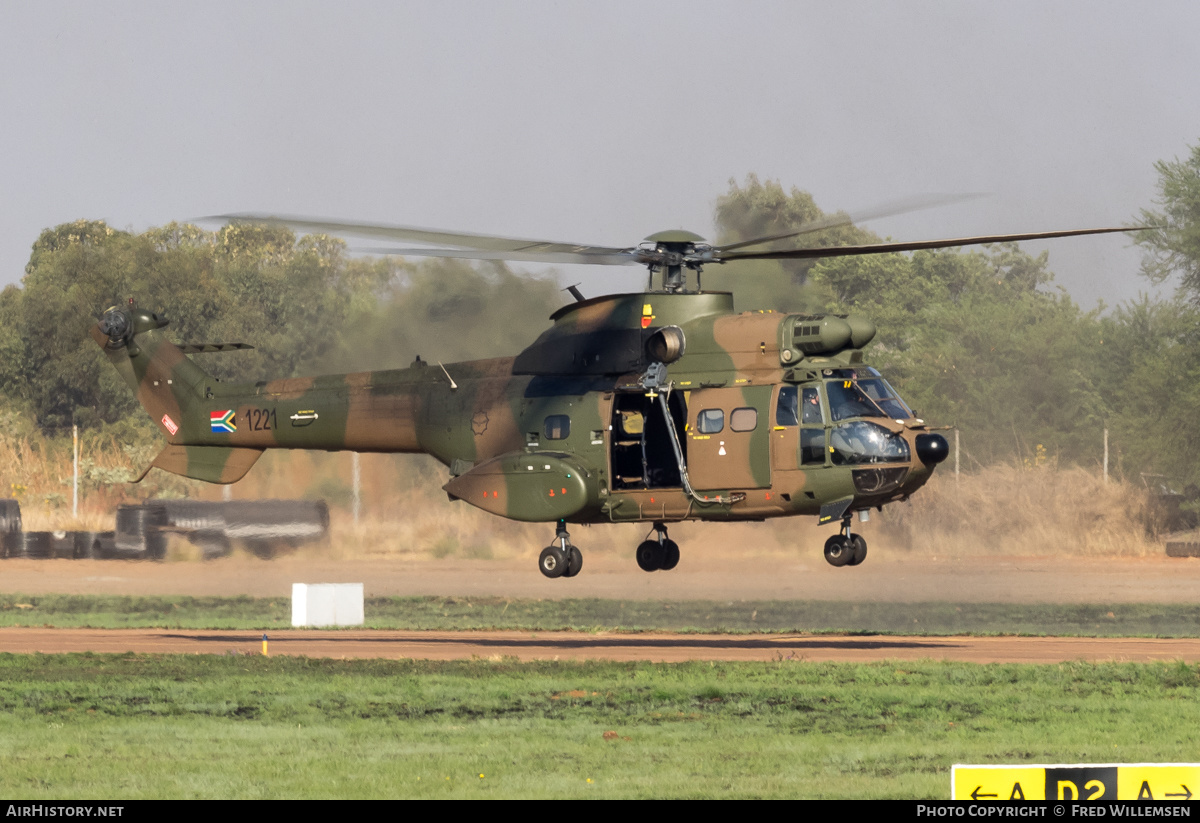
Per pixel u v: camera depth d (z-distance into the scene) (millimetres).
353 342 157750
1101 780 38125
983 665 63188
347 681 59156
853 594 113688
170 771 41000
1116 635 82375
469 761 42219
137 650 74000
